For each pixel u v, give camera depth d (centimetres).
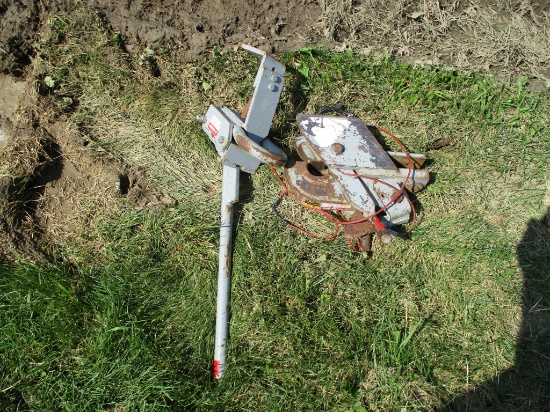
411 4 200
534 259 183
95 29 190
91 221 177
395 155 181
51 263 170
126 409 157
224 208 171
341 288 177
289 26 198
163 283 172
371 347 170
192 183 185
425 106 194
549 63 200
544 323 178
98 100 187
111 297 166
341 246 181
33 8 187
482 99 193
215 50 193
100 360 160
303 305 173
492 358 173
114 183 180
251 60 193
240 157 165
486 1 202
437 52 201
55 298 164
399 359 168
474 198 189
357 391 164
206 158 187
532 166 192
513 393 170
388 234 166
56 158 181
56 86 186
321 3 196
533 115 195
